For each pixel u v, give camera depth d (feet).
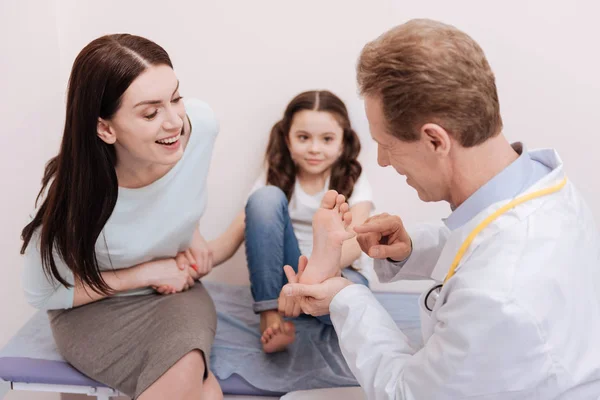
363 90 3.26
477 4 6.06
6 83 5.54
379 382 3.49
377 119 3.25
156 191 4.60
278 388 4.78
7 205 5.70
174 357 4.31
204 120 4.78
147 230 4.75
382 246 4.21
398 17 6.14
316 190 6.02
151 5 6.18
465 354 3.05
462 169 3.24
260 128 6.43
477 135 3.12
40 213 4.41
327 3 6.11
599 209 6.47
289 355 5.12
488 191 3.22
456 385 3.13
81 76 3.96
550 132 6.34
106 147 4.19
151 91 3.96
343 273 5.57
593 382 3.12
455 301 3.10
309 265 4.05
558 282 3.03
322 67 6.28
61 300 4.76
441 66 3.02
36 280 4.60
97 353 4.64
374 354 3.61
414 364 3.34
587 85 6.18
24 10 5.74
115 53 3.92
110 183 4.24
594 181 6.42
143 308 4.82
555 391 3.04
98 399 4.82
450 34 3.11
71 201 4.24
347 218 4.15
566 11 6.01
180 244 5.09
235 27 6.20
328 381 4.81
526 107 6.30
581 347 3.09
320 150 5.69
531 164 3.33
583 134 6.31
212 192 6.60
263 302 5.25
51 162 4.50
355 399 4.09
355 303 3.79
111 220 4.61
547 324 2.99
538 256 3.05
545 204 3.19
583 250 3.22
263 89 6.35
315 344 5.28
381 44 3.19
